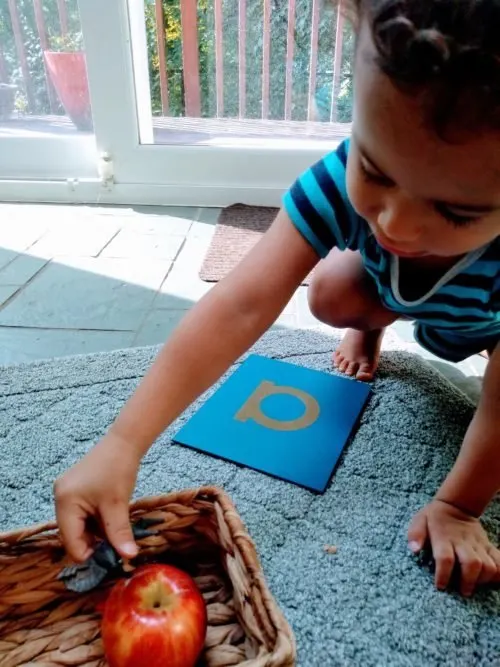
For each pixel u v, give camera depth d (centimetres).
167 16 182
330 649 59
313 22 184
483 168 41
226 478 80
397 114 41
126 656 50
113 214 179
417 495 78
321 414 92
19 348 112
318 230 67
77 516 55
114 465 58
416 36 38
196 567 64
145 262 147
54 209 182
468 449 68
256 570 52
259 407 94
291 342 112
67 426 89
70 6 173
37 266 144
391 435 89
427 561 69
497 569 66
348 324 97
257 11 184
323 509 76
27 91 186
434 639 61
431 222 46
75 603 60
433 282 71
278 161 186
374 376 102
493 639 61
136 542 59
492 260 66
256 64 192
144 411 60
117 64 174
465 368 110
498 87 38
